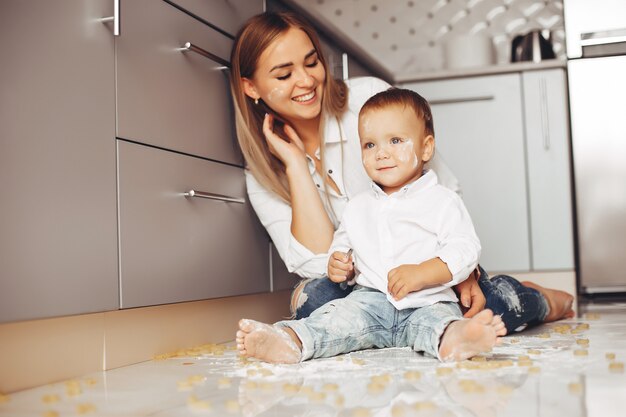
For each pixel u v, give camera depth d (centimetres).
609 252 278
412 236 144
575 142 281
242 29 172
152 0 142
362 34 346
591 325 176
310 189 171
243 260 177
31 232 109
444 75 276
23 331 110
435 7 338
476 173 273
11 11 107
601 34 286
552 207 268
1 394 104
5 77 105
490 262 271
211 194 158
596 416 77
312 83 170
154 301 138
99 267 123
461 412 81
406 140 148
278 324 131
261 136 180
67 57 118
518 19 328
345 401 90
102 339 128
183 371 123
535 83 270
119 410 90
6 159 105
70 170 117
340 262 150
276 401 91
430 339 125
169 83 148
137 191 135
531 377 101
